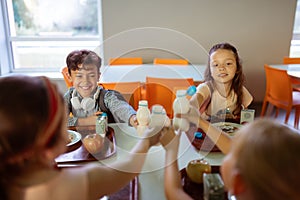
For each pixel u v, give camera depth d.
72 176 0.57
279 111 3.23
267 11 3.34
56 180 0.52
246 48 3.45
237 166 0.50
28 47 3.66
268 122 0.54
